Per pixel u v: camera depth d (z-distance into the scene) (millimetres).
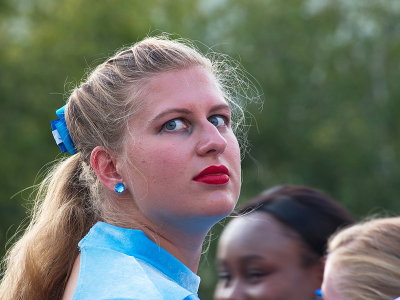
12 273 5613
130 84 5066
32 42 40281
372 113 50938
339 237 6164
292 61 52938
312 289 7895
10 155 36969
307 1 54719
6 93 38500
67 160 5645
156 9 45719
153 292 4461
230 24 55062
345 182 48906
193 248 5086
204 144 4852
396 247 5871
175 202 4836
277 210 8055
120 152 5047
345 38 53781
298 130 51250
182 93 4973
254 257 7945
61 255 5426
